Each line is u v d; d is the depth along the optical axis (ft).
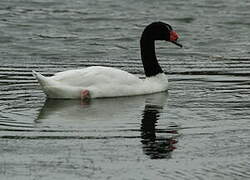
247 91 62.13
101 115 54.03
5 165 43.09
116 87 59.82
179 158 44.65
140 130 50.24
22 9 106.11
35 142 47.32
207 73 70.03
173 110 55.72
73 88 58.54
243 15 103.86
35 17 101.24
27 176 41.47
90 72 59.67
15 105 56.75
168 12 105.60
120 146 46.75
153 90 61.57
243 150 46.24
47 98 59.16
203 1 112.78
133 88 60.59
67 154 45.09
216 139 48.42
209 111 55.36
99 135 48.96
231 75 68.95
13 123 51.60
